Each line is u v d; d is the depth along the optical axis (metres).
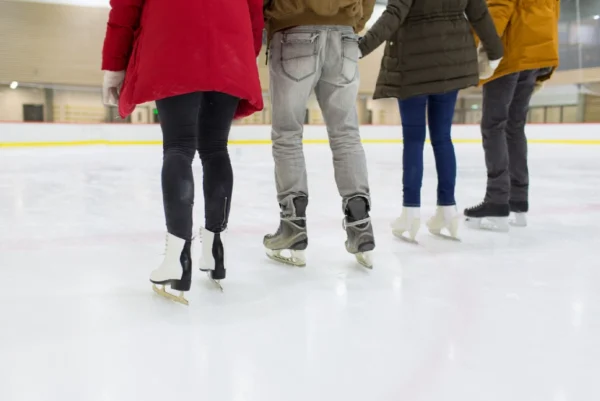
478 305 1.29
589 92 13.07
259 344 1.05
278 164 1.62
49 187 3.84
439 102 1.95
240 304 1.30
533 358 0.98
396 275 1.57
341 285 1.47
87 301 1.32
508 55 2.10
